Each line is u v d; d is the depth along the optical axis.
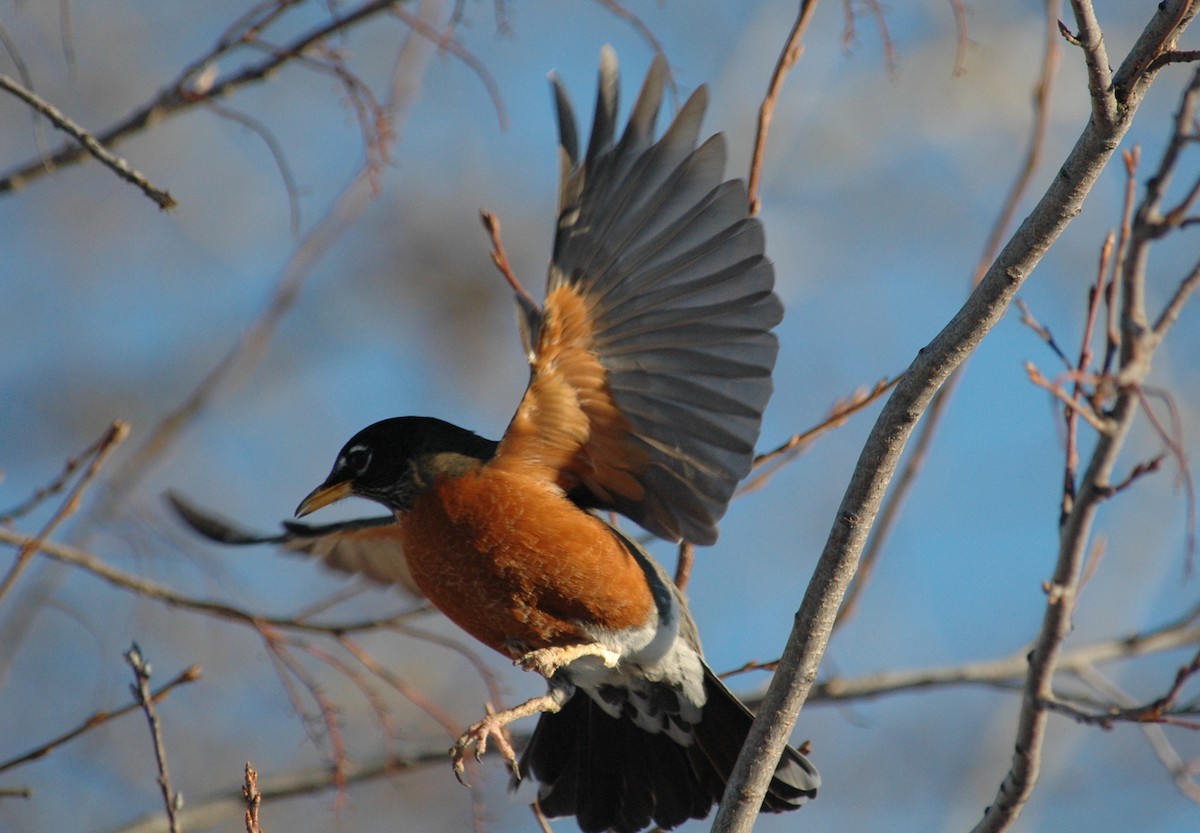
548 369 8.73
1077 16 5.87
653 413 8.81
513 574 8.83
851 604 9.22
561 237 8.27
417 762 10.96
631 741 9.66
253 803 6.28
